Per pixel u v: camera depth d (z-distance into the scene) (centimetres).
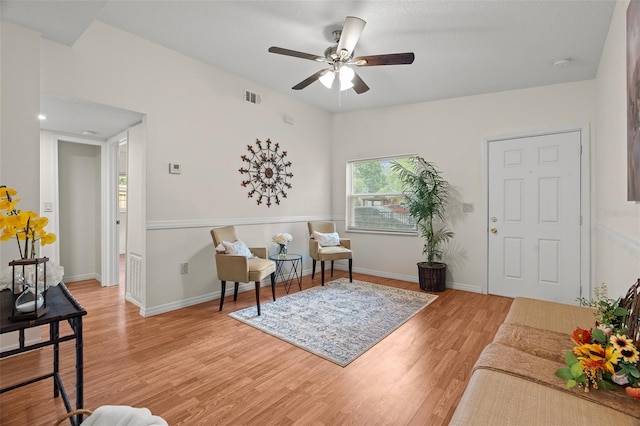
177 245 328
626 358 102
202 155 347
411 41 279
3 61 218
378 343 250
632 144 167
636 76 155
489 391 110
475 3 226
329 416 165
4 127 219
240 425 158
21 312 131
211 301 354
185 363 218
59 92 250
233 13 251
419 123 452
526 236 375
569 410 99
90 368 211
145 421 92
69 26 227
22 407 171
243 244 352
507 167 387
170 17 260
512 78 351
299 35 281
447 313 320
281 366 215
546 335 156
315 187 504
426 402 177
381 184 496
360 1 228
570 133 350
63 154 422
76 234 439
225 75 367
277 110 433
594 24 246
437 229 437
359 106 485
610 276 250
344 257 436
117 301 353
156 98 308
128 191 356
